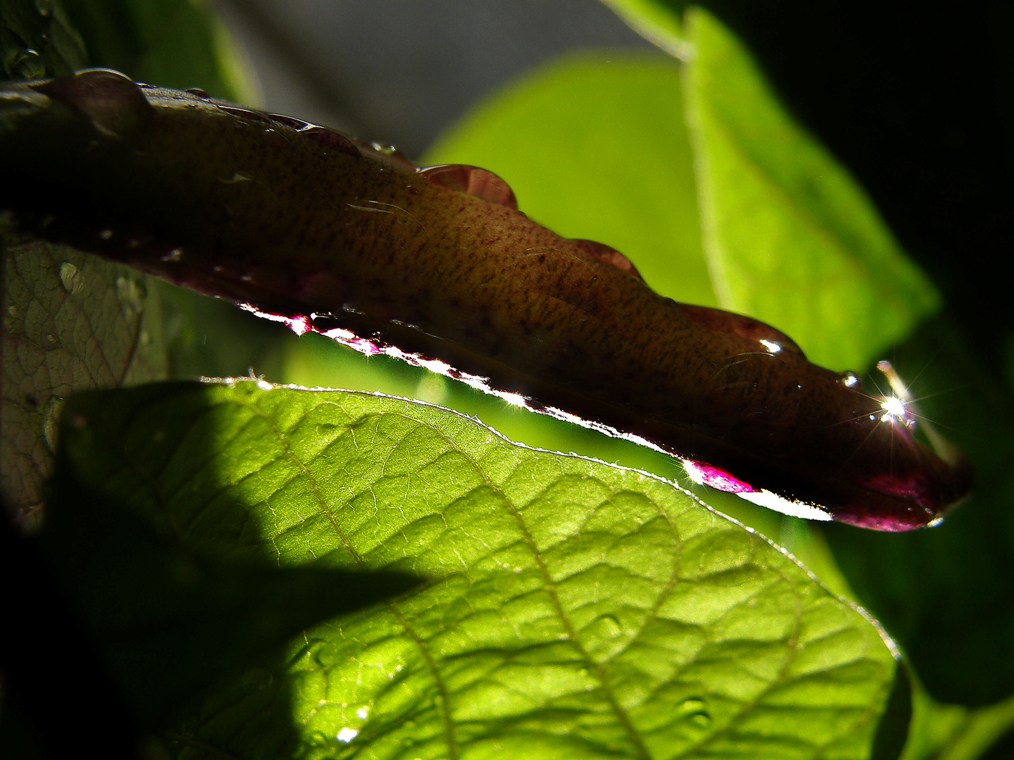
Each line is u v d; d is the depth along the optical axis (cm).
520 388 9
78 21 11
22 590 7
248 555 9
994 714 11
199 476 9
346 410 9
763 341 9
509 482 9
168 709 9
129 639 8
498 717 9
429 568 9
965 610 11
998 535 11
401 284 8
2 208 8
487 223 9
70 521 8
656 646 9
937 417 11
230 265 8
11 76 10
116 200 8
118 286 11
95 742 7
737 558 9
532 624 9
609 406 9
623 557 9
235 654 8
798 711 9
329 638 9
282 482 9
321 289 8
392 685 9
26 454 9
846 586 11
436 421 9
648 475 9
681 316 9
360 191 8
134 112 8
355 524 9
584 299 9
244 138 8
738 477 9
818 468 9
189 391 8
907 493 9
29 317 10
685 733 9
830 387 9
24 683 7
